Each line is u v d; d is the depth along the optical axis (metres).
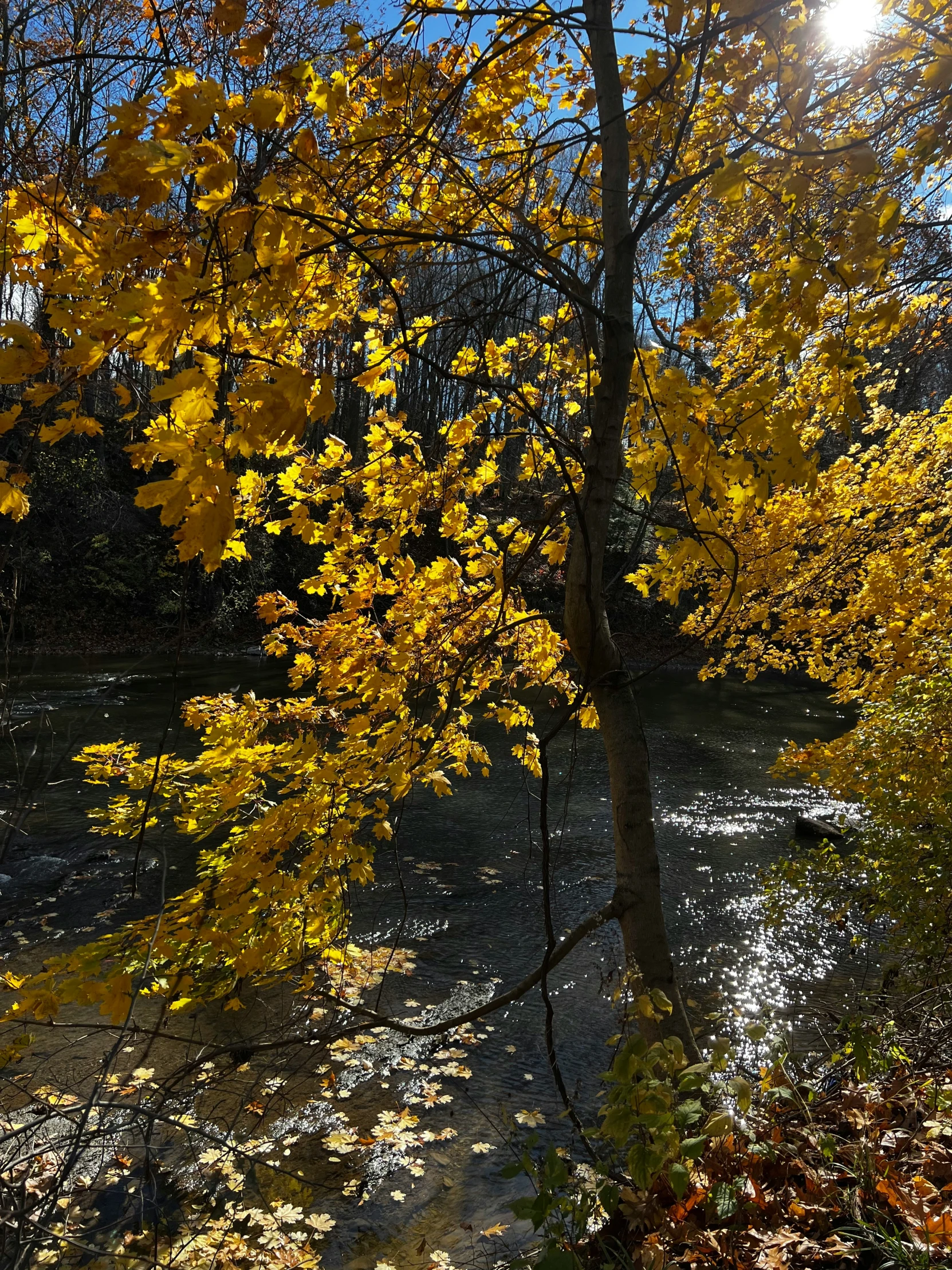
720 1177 2.13
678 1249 1.98
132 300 1.12
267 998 5.01
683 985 5.64
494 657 3.10
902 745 3.84
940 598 4.51
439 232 2.46
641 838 2.37
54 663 13.57
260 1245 3.25
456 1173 3.76
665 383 1.86
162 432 1.17
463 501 3.22
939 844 3.47
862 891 3.99
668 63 2.12
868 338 2.61
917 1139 2.24
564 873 7.34
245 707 2.71
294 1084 4.24
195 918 2.34
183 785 2.61
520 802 9.23
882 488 4.46
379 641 2.87
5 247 1.38
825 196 1.73
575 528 2.51
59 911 6.03
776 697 16.59
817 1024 5.06
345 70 1.99
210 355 1.22
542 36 2.50
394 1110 4.17
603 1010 5.26
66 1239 1.76
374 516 2.91
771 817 9.28
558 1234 1.87
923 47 1.75
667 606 19.62
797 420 1.74
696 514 1.88
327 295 2.10
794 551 4.40
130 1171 3.52
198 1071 3.45
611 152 2.22
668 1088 1.85
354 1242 3.33
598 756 10.97
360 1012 2.32
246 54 1.38
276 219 1.25
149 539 16.92
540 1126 4.11
